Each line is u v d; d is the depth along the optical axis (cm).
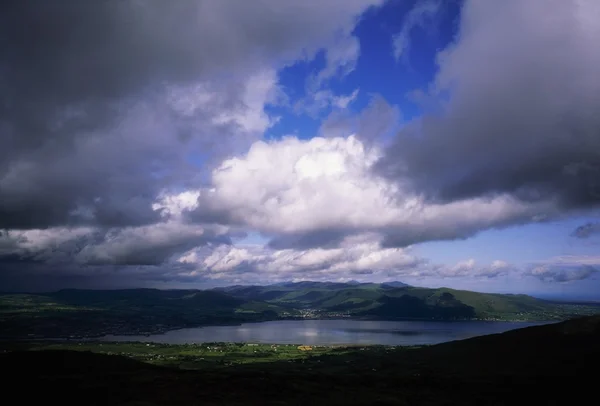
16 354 10294
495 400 7781
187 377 8569
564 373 10144
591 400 7612
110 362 10062
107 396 7038
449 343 18012
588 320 14550
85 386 7662
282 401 7025
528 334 14800
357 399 7456
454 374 11206
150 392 7312
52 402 6662
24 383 7875
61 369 9194
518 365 11706
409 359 15588
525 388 8719
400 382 9312
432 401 7638
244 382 8206
